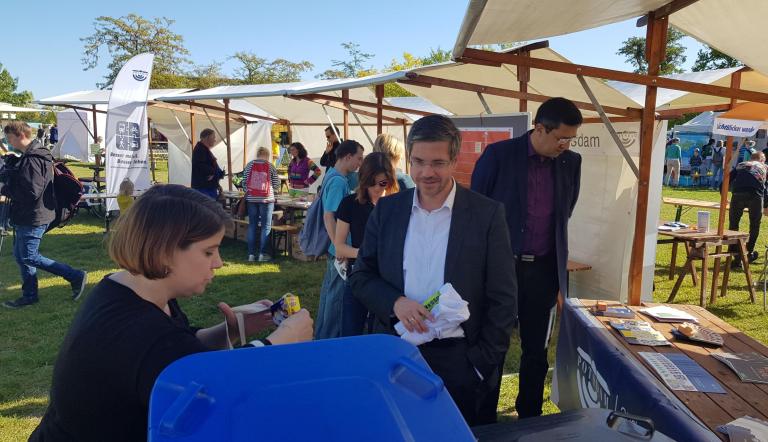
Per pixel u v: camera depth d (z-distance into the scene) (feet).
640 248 11.10
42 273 22.52
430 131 5.97
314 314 18.11
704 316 9.89
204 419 2.63
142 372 3.28
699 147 67.31
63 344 3.58
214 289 20.85
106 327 3.42
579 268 17.48
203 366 2.86
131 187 27.71
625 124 16.67
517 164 9.29
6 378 12.82
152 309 3.59
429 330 6.13
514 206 9.30
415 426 2.81
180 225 3.53
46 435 3.68
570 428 4.33
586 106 15.81
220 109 37.22
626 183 16.70
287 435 2.66
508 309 6.39
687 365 7.39
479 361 6.33
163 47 119.03
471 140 15.72
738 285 22.40
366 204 10.57
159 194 3.71
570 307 10.18
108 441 3.47
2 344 14.93
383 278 6.78
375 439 2.71
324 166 35.06
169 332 3.46
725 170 19.24
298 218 35.17
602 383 8.10
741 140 29.25
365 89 28.14
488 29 9.77
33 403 11.68
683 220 38.68
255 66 127.03
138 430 3.45
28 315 17.31
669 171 65.51
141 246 3.50
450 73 18.17
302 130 44.88
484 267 6.42
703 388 6.74
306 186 35.27
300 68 132.67
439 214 6.46
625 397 7.13
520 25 10.03
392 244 6.63
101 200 35.47
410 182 11.48
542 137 8.86
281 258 26.45
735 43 11.82
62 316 17.24
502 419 11.20
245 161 45.27
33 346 14.76
